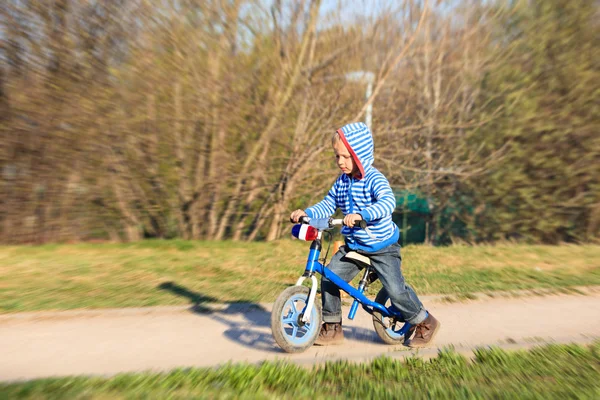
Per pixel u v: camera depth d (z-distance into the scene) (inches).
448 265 348.8
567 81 488.7
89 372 148.9
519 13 529.7
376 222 169.3
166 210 418.9
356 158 170.4
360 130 171.9
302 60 458.9
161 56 387.5
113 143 378.3
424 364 154.6
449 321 217.3
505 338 194.5
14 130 353.7
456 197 564.7
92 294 241.1
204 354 167.6
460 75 555.5
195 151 416.8
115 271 292.7
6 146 354.0
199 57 403.5
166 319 209.3
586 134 480.4
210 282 275.9
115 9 365.7
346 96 481.7
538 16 513.7
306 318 167.0
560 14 502.3
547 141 496.1
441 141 551.2
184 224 431.8
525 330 206.7
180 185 419.5
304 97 454.9
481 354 162.1
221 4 403.2
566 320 224.4
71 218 384.2
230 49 414.9
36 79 354.0
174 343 178.7
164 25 386.9
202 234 438.0
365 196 172.1
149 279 277.1
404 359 160.9
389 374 145.3
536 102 502.3
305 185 461.4
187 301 234.7
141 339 182.5
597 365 155.3
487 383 139.8
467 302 251.4
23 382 133.9
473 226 553.3
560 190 498.0
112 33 368.5
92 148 372.2
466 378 143.3
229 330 195.9
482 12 556.7
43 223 376.8
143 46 380.2
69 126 363.6
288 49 445.1
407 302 173.9
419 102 540.7
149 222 421.1
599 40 492.7
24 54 350.6
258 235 465.7
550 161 492.7
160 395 124.6
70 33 357.1
